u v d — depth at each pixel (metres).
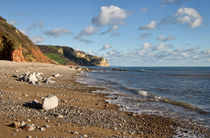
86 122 10.07
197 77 67.50
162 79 53.44
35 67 62.69
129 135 8.77
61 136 7.01
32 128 7.32
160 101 18.92
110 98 19.88
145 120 12.12
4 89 17.67
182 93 25.36
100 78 51.16
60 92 20.88
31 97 15.47
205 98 21.52
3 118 8.65
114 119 11.52
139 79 50.91
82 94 21.23
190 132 10.16
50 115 10.55
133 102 18.20
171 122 11.93
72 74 58.91
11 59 77.62
